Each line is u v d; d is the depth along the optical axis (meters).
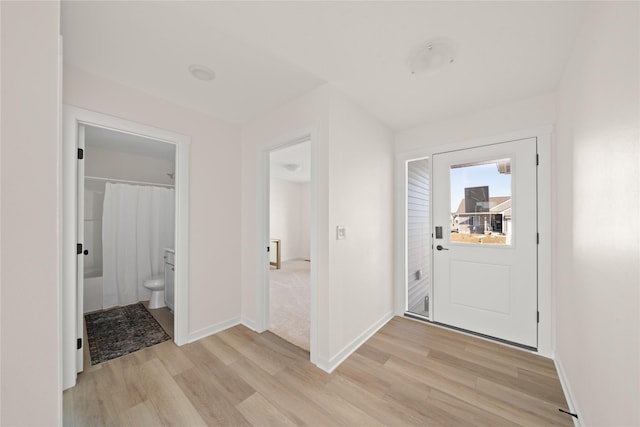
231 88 1.97
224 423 1.35
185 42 1.47
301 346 2.18
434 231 2.62
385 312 2.65
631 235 0.82
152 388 1.62
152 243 3.61
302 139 2.15
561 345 1.79
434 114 2.41
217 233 2.50
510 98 2.10
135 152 3.67
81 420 1.37
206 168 2.42
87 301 3.06
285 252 6.99
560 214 1.83
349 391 1.60
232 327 2.58
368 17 1.29
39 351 0.47
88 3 1.18
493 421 1.36
